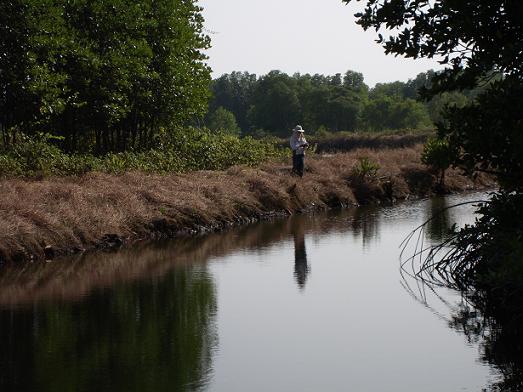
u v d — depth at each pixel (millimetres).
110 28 26828
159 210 19656
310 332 10414
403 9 11211
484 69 10781
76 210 17562
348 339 10062
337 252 16812
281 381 8461
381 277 14047
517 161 10805
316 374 8688
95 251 16719
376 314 11367
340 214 24250
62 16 25781
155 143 29797
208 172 24922
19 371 8812
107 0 26625
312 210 25281
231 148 28750
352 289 13062
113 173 21891
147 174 22859
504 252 11750
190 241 18375
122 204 18969
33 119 24203
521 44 9938
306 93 154375
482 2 10625
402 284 13430
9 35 22625
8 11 22625
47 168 20438
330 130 149625
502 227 11781
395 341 9984
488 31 10742
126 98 26969
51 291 12938
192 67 31031
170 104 29500
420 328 10602
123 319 11141
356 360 9180
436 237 18594
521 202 11352
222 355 9398
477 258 13305
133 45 26922
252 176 24734
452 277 13594
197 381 8453
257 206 23203
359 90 168125
